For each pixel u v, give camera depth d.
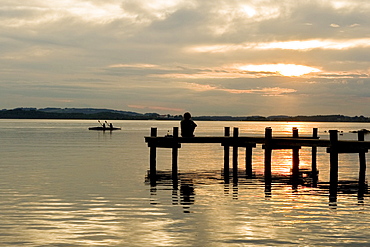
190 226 15.26
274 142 28.33
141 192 21.58
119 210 17.53
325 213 17.20
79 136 92.38
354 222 15.84
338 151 24.70
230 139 30.30
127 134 107.56
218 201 19.45
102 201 19.25
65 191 21.61
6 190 21.78
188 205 18.55
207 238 13.94
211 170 31.86
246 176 28.34
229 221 15.91
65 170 30.11
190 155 46.09
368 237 14.08
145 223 15.60
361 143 23.95
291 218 16.38
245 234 14.38
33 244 13.27
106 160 37.94
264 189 22.89
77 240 13.68
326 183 25.27
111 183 24.36
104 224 15.46
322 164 37.31
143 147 56.69
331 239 13.88
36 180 25.17
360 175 27.05
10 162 35.44
